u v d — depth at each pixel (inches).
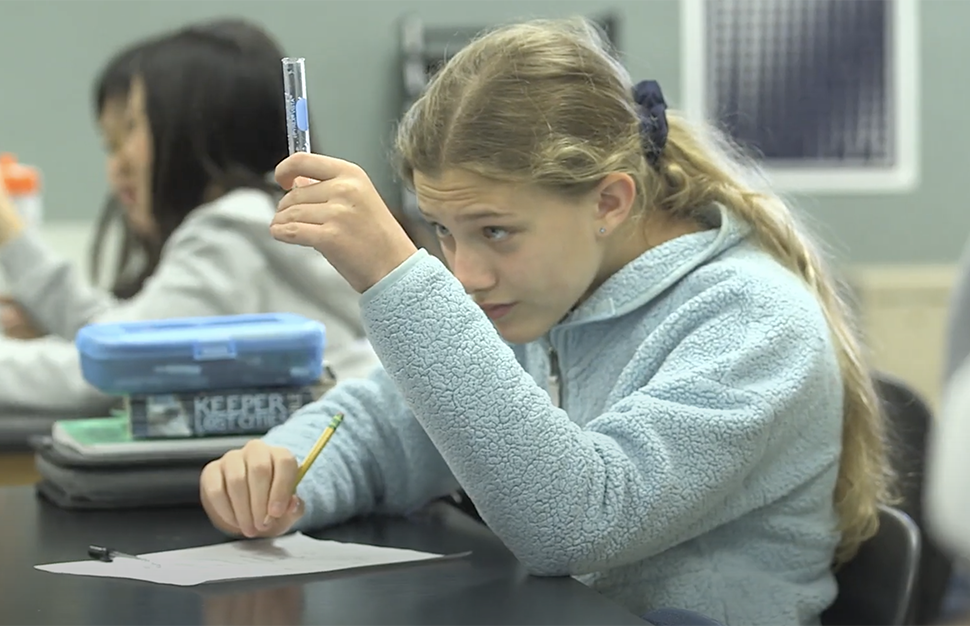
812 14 224.7
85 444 85.4
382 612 59.9
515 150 71.9
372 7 216.8
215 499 77.0
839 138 226.8
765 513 78.3
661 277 80.2
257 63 135.8
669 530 70.6
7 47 212.2
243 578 66.3
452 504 91.2
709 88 222.7
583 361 83.4
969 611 125.7
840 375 80.4
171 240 132.6
